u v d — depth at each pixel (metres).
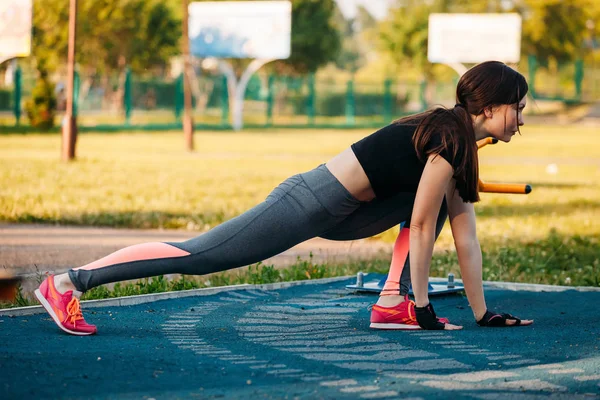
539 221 11.55
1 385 3.27
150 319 4.94
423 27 60.59
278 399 3.19
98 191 13.85
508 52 45.59
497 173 19.92
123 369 3.60
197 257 4.26
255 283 6.54
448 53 46.28
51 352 3.86
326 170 4.38
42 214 10.95
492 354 4.04
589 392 3.36
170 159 22.09
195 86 50.50
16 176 15.70
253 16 39.09
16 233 9.43
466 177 4.39
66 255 7.90
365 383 3.45
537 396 3.29
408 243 4.73
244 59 58.38
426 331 4.64
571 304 5.68
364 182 4.33
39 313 4.99
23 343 4.05
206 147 27.97
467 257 4.82
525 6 58.06
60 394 3.20
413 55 61.00
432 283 6.40
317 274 6.86
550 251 8.70
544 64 57.75
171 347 4.10
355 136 35.84
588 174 20.14
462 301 5.86
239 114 40.59
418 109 54.22
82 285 4.30
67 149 19.95
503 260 7.74
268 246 4.31
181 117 43.97
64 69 46.59
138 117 45.44
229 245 4.27
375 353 4.05
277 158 23.30
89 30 44.22
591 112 52.12
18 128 34.72
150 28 46.00
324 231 4.43
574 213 12.68
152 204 12.38
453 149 4.30
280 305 5.55
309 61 57.88
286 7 38.88
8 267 7.11
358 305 5.58
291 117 53.81
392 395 3.26
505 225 11.07
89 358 3.77
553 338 4.45
